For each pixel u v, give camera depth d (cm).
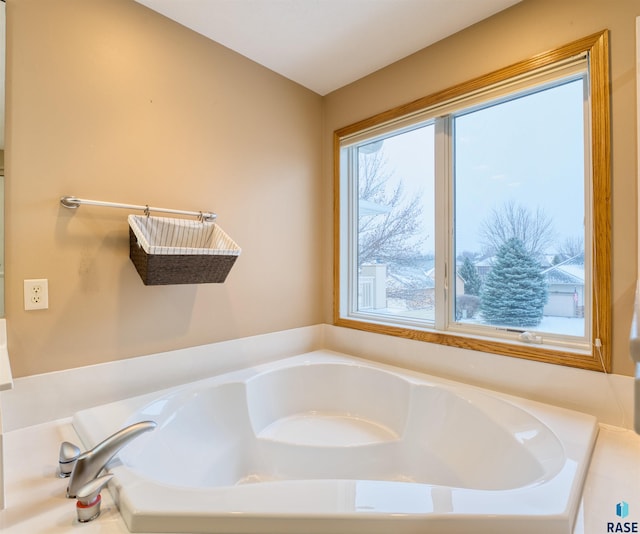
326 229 228
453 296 179
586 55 129
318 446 156
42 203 124
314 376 193
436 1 145
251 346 190
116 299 142
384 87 196
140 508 76
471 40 160
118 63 142
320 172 228
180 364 161
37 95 122
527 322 155
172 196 158
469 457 136
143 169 149
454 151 177
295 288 213
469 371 161
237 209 183
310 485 85
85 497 77
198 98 167
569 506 79
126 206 138
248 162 188
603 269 126
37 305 123
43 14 123
